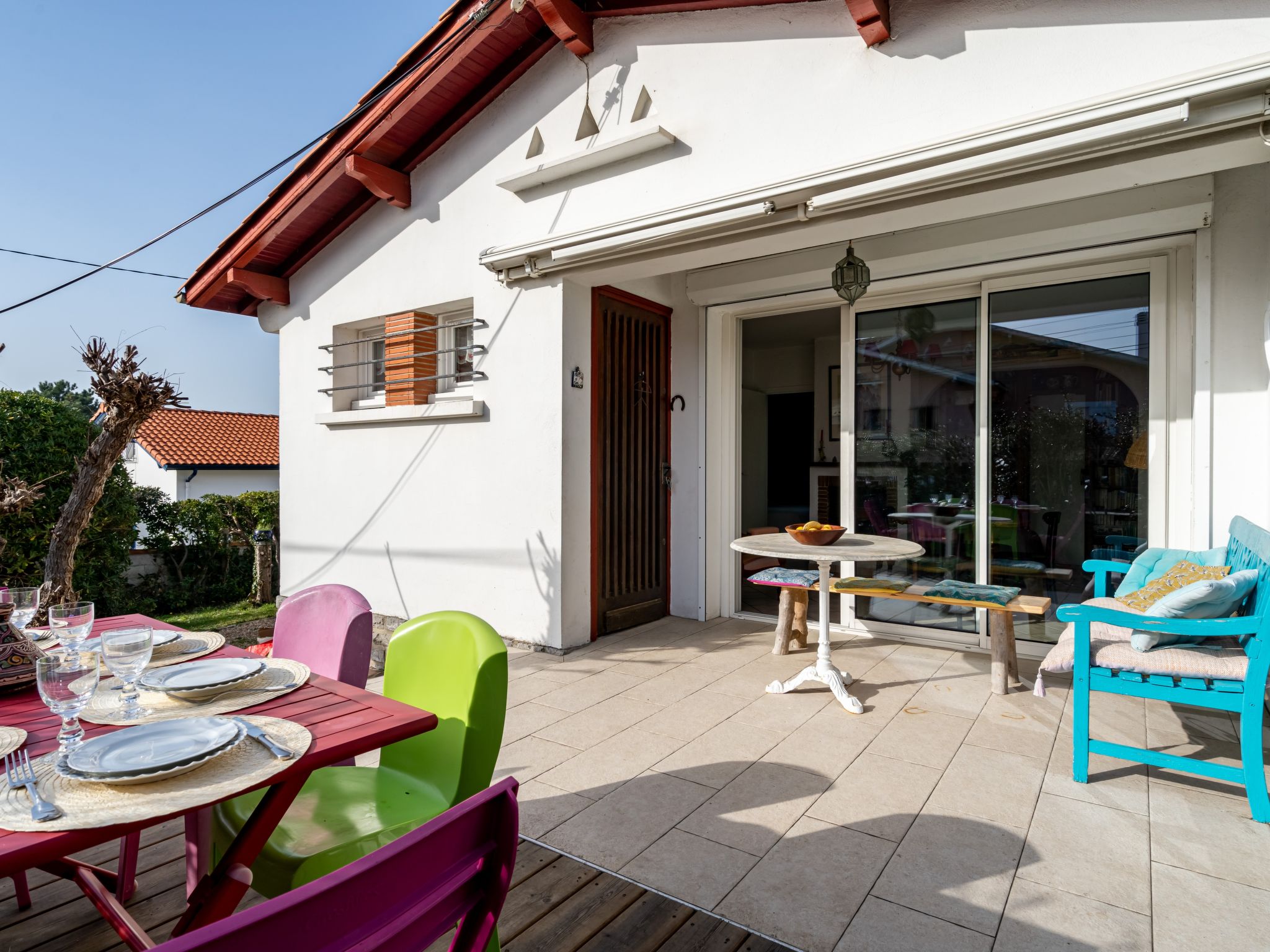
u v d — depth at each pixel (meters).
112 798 1.00
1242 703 2.24
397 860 0.73
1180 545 3.55
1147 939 1.66
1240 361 3.28
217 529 8.48
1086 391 3.88
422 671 1.85
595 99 4.08
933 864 1.99
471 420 4.75
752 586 6.67
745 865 1.99
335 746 1.21
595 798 2.40
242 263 5.51
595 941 1.67
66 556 3.93
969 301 4.25
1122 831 2.16
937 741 2.89
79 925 1.76
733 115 3.54
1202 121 2.46
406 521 5.14
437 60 4.18
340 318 5.58
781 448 9.06
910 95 3.04
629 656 4.23
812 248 4.25
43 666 1.18
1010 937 1.67
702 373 5.16
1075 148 2.65
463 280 4.80
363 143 4.69
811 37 3.31
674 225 3.61
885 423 4.56
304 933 0.65
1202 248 3.36
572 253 3.99
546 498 4.36
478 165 4.68
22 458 6.32
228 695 1.49
